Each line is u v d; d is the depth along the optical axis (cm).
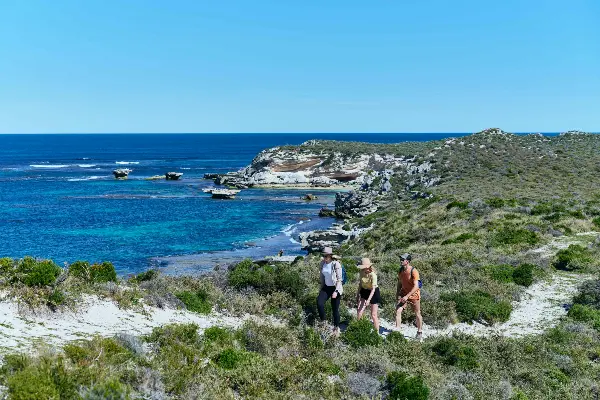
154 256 4931
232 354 1009
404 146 12938
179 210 8056
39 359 730
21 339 902
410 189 7675
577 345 1427
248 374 921
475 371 1151
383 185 8231
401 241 3819
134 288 1453
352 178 11875
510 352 1296
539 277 2184
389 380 1004
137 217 7244
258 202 9238
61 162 18362
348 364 1091
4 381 674
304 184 11819
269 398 855
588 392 1102
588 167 6838
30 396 612
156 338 1035
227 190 9819
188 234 6128
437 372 1113
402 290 1445
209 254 5088
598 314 1683
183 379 808
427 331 1527
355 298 1720
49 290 1139
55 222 6644
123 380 745
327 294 1338
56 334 977
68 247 5197
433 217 4297
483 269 2267
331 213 7756
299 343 1220
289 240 5925
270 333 1218
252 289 1748
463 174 7300
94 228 6312
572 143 9450
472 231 3522
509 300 1859
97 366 752
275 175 11925
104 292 1308
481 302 1744
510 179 6256
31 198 9038
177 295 1497
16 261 1227
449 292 1866
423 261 2500
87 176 13300
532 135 10644
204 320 1375
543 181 5888
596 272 2245
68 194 9719
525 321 1678
